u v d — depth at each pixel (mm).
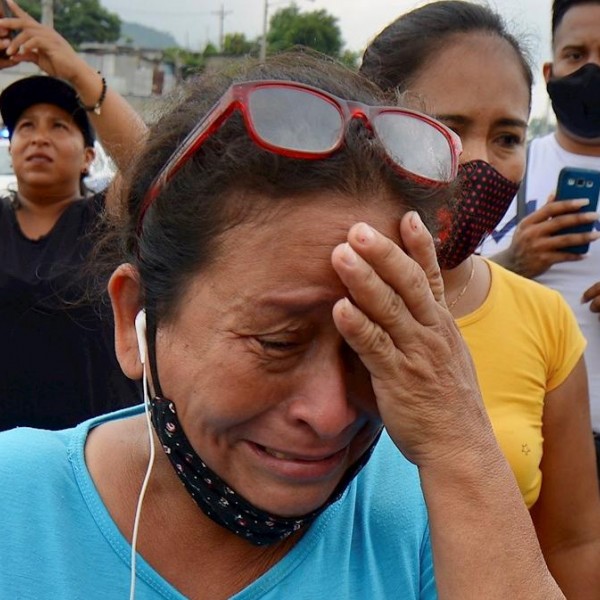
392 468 1275
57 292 2721
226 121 958
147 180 1074
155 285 1029
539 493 1855
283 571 1123
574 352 1866
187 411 1023
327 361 972
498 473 1046
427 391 1013
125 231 1140
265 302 946
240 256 953
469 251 1763
